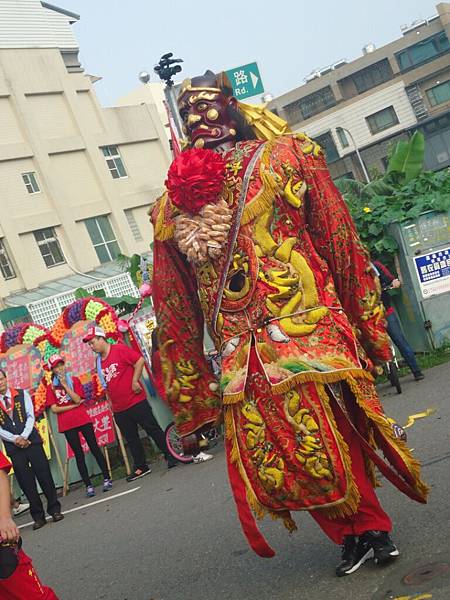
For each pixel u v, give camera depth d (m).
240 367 4.28
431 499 5.51
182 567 5.93
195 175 4.18
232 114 4.53
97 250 47.00
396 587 4.16
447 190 11.76
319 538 5.46
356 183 15.21
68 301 43.53
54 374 11.49
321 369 4.12
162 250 4.55
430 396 9.38
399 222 11.65
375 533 4.45
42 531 9.76
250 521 4.34
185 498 8.57
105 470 11.48
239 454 4.33
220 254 4.27
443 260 11.69
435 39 71.94
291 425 4.16
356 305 4.43
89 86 48.50
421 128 71.69
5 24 45.44
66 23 48.34
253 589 4.88
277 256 4.21
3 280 43.12
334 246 4.34
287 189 4.22
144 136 50.94
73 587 6.41
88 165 47.72
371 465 4.41
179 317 4.62
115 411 11.29
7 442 10.05
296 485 4.19
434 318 11.73
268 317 4.21
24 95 45.25
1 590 4.30
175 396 4.67
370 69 74.19
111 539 7.78
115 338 12.17
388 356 4.48
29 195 44.81
